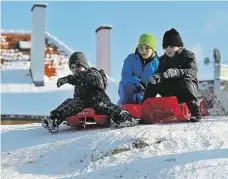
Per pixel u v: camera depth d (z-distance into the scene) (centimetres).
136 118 644
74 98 645
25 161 527
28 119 1650
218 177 395
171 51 635
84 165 488
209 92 2081
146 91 639
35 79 1881
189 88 614
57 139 581
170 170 418
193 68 630
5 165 528
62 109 630
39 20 1922
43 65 1911
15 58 2050
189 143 498
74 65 650
